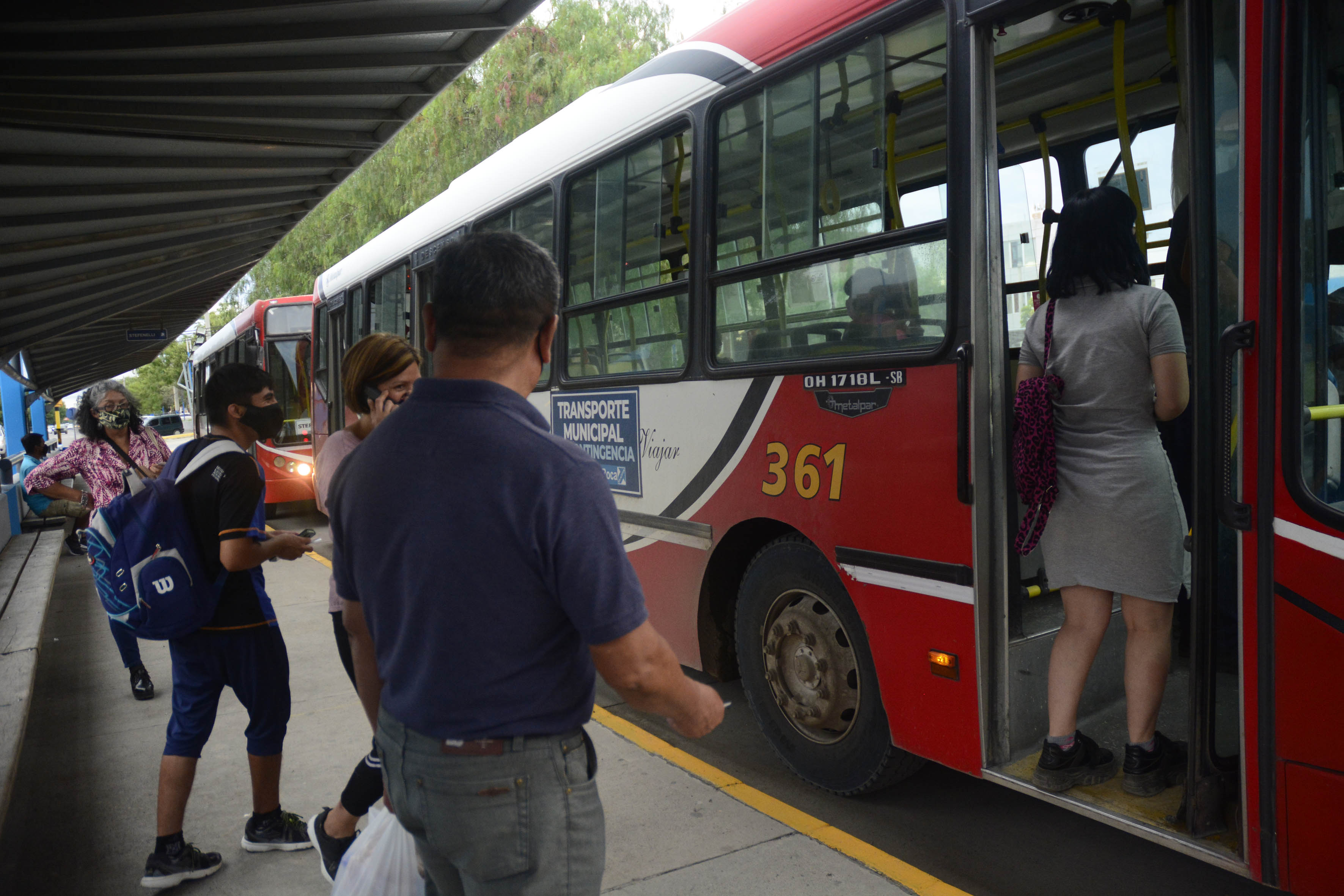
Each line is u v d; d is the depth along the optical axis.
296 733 4.47
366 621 1.64
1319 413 2.11
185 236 9.96
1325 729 2.05
